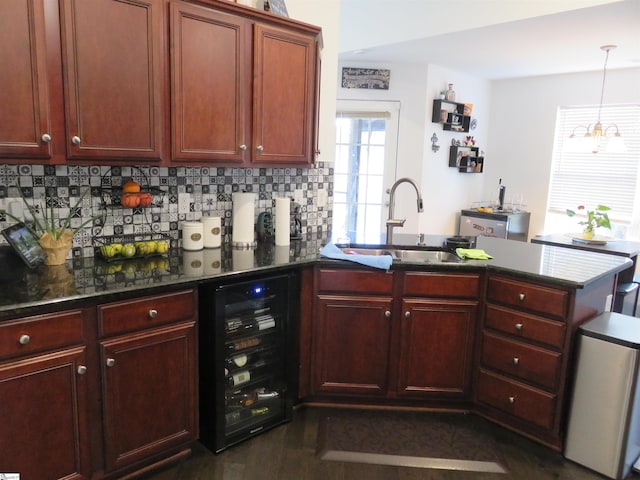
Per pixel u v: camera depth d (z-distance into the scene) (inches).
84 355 70.7
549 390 92.6
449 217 236.4
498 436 99.5
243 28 96.3
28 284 74.4
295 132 109.5
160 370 80.4
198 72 90.9
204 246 107.5
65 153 77.3
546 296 91.4
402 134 212.4
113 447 76.4
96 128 79.7
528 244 126.8
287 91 106.0
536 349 93.7
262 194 120.8
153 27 83.9
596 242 164.2
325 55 128.9
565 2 126.1
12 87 70.4
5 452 65.1
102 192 94.3
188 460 88.6
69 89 76.0
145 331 77.4
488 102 247.0
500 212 223.0
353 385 106.2
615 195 212.4
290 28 104.3
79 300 68.8
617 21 133.6
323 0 125.5
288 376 100.6
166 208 104.0
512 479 86.4
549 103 227.8
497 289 98.9
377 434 98.8
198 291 87.4
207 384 89.2
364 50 182.4
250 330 95.0
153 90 85.4
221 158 97.0
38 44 71.9
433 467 88.9
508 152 244.7
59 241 86.2
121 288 73.6
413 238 130.2
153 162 87.9
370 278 101.6
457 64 205.0
